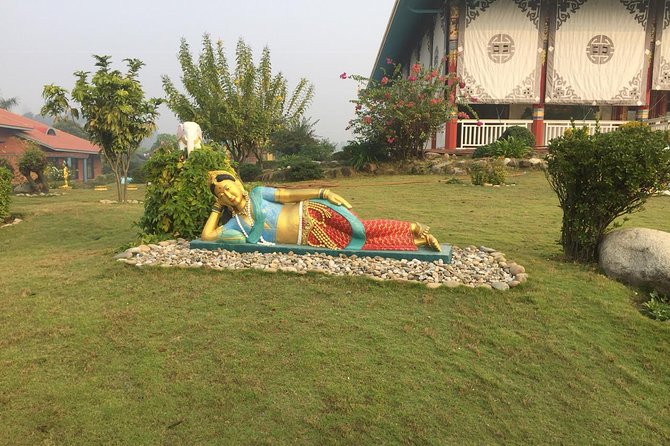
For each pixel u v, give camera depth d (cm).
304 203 626
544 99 1828
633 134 585
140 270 575
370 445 304
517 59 1811
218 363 381
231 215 671
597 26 1795
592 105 1888
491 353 404
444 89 1692
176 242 699
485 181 1395
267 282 529
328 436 310
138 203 1424
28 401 336
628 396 359
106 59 1412
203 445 301
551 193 1238
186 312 464
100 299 498
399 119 1673
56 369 372
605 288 520
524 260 618
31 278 575
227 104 1809
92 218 1080
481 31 1803
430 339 421
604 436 320
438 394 352
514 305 482
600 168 566
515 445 309
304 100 2061
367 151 1773
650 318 467
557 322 452
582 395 358
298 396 344
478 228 841
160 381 359
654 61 1811
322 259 592
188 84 1838
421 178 1568
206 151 746
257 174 1977
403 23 2306
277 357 389
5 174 1090
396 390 353
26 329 432
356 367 378
